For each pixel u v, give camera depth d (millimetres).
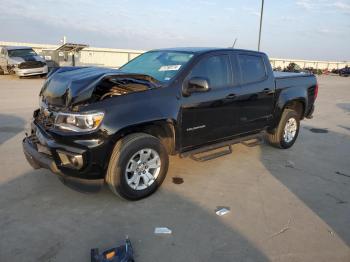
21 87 15289
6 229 3236
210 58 4668
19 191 4055
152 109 3855
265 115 5656
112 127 3531
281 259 2934
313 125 9273
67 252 2922
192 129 4418
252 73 5340
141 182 3986
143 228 3354
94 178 3635
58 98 3736
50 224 3359
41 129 3881
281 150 6359
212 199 4078
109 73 3832
